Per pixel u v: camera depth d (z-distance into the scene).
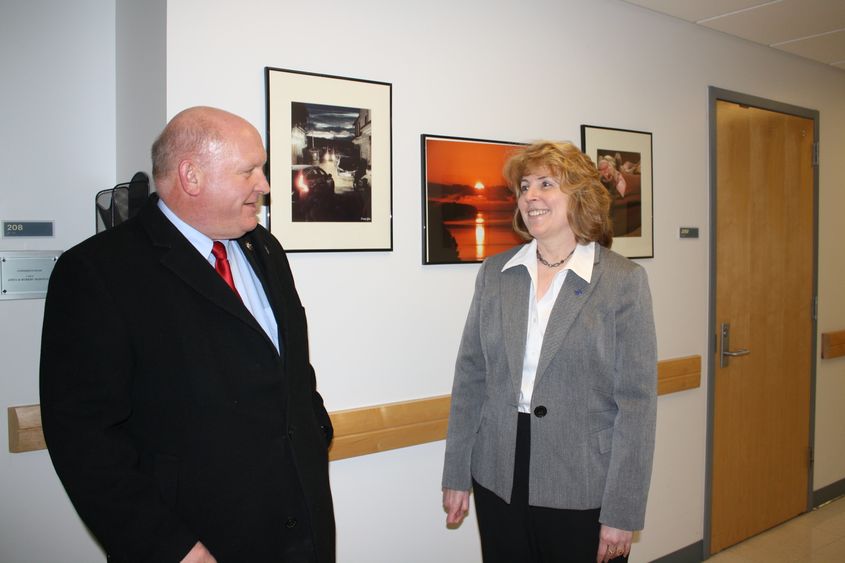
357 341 1.92
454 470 1.60
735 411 3.04
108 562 1.13
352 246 1.87
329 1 1.80
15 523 1.83
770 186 3.18
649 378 1.37
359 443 1.90
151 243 1.15
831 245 3.55
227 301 1.15
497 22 2.18
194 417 1.11
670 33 2.71
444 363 2.12
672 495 2.79
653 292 2.71
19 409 1.77
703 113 2.87
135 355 1.09
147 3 1.68
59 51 1.92
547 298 1.47
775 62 3.18
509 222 2.22
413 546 2.06
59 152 1.93
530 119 2.28
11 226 1.85
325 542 1.29
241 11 1.65
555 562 1.39
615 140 2.53
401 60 1.95
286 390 1.23
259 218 1.70
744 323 3.07
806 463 3.43
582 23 2.42
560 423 1.38
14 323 1.84
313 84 1.76
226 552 1.13
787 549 3.01
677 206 2.79
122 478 1.01
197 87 1.58
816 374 3.47
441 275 2.10
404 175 1.99
